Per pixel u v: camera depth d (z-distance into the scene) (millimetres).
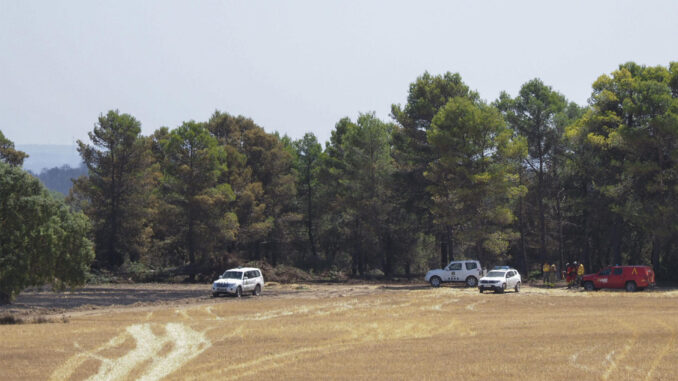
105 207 67750
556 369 15812
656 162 53062
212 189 67438
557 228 67750
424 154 64312
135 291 51438
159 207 68688
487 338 21438
